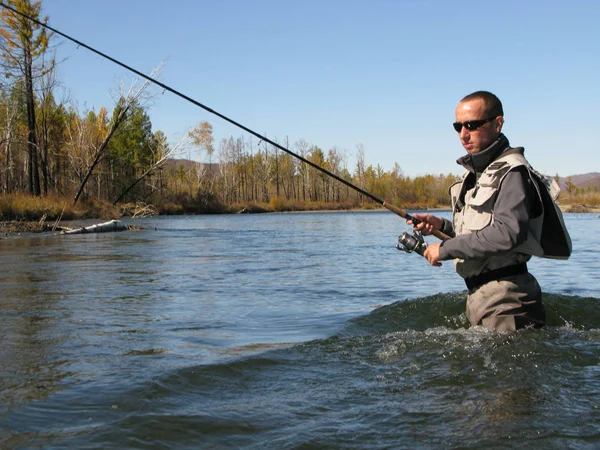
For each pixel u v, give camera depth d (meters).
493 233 3.07
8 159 38.69
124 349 3.48
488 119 3.26
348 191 91.69
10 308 5.04
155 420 2.16
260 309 5.06
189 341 3.72
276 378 2.72
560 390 2.43
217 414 2.24
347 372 2.79
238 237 18.14
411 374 2.72
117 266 8.93
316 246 13.98
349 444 1.94
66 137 46.75
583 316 4.12
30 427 2.15
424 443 1.93
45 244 14.27
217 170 91.62
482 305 3.37
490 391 2.44
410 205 91.38
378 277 7.59
